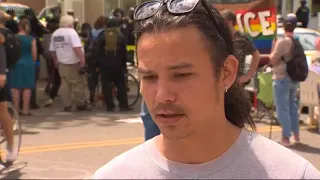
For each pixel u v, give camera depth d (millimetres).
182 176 1251
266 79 7434
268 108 7516
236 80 1391
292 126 6375
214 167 1246
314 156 5777
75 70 9594
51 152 6305
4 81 5484
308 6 17375
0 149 5719
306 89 7305
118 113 9453
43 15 12156
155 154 1303
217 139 1268
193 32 1196
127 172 1303
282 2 15586
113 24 9508
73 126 8141
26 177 5230
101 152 6312
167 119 1222
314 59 7309
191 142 1254
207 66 1220
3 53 5461
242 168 1239
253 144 1278
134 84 10695
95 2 10891
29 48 9070
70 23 9469
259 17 7941
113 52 9453
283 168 1232
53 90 10367
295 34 10023
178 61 1185
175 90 1198
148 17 1222
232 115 1383
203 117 1230
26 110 9188
